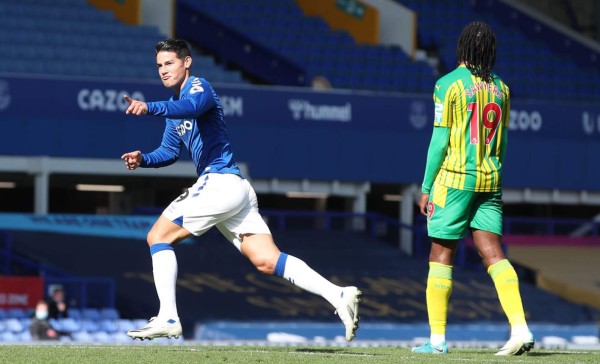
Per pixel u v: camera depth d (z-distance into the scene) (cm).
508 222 6562
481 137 1903
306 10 8012
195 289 5297
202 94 1731
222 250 5719
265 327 4919
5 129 5578
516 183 6469
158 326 1748
